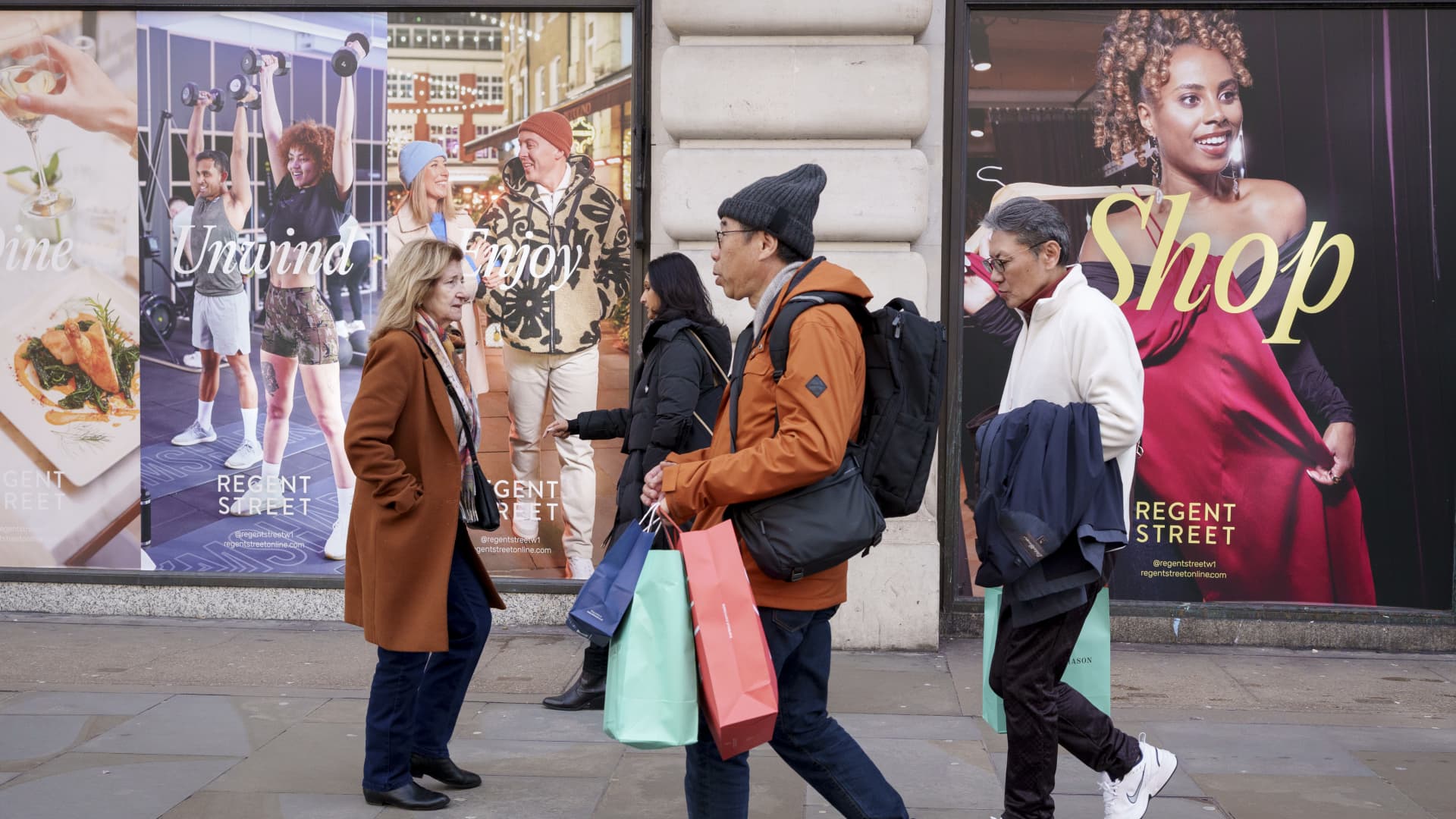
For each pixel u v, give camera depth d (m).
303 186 6.10
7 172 6.17
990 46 5.84
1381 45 5.70
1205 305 5.80
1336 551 5.80
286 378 6.14
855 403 2.66
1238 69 5.75
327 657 5.48
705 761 2.81
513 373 6.04
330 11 6.05
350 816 3.54
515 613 6.07
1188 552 5.88
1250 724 4.60
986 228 3.17
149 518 6.20
